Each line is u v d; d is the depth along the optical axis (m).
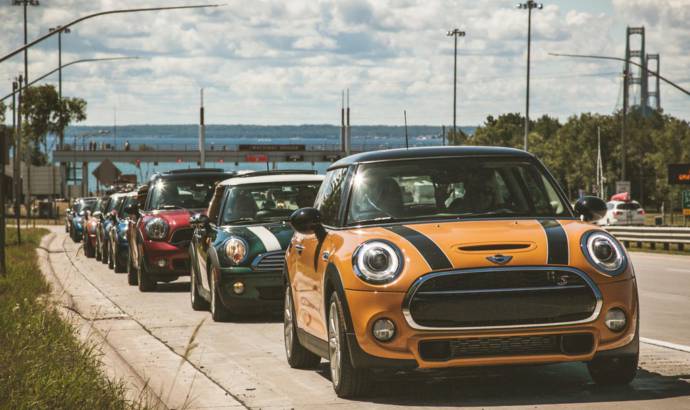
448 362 8.54
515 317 8.53
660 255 35.28
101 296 21.22
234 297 15.85
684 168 55.41
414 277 8.57
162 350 12.98
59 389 8.72
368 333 8.66
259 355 12.41
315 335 10.18
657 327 14.46
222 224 16.91
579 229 9.16
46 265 31.27
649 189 144.50
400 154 10.30
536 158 10.38
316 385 10.15
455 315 8.52
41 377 9.17
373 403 9.02
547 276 8.59
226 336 14.34
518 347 8.60
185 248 21.73
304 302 10.55
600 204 10.01
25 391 8.60
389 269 8.70
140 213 23.16
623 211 74.25
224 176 23.11
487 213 9.73
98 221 35.81
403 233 9.12
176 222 21.81
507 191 9.96
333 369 9.48
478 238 8.88
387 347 8.61
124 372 11.09
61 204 136.25
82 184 122.75
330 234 9.86
